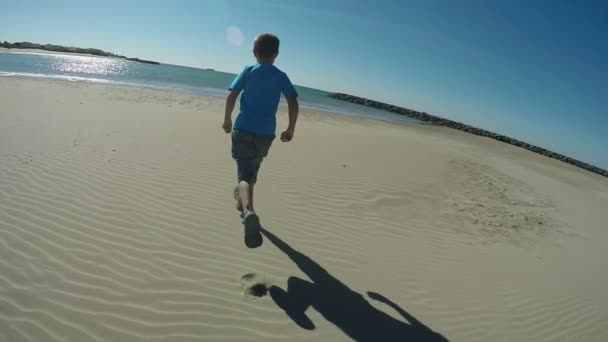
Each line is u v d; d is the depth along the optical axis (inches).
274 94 135.3
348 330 120.1
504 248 222.7
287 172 282.5
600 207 429.7
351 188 272.4
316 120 754.8
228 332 111.6
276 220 195.6
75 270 131.3
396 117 1790.1
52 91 597.0
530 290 174.6
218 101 851.4
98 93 652.7
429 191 308.5
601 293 188.9
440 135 1085.1
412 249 192.7
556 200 400.8
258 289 133.5
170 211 185.9
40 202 179.3
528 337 138.3
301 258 161.0
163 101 677.3
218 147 324.2
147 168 242.1
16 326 104.0
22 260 133.0
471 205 296.8
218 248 158.1
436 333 127.8
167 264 141.6
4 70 916.0
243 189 128.3
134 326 109.1
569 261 224.1
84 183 206.7
